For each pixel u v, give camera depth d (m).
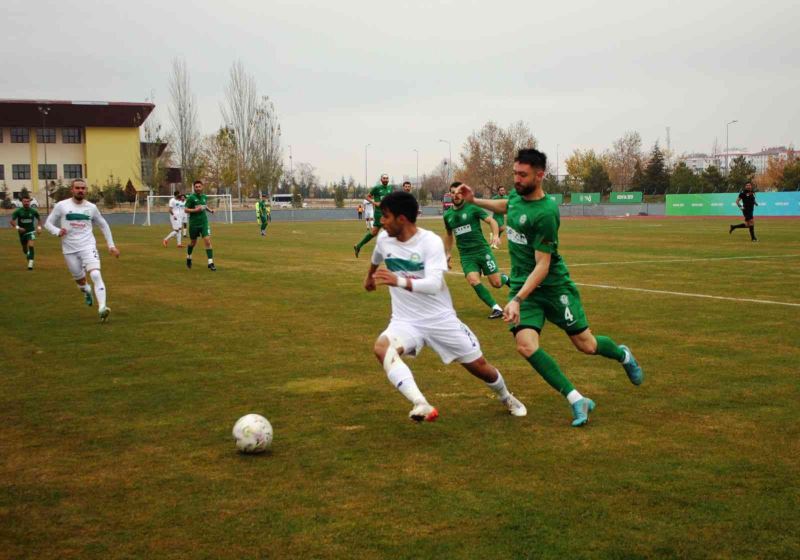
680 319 10.47
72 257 11.45
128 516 4.12
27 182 79.44
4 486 4.58
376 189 18.75
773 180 78.69
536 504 4.21
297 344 9.04
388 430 5.62
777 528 3.88
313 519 4.05
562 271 5.88
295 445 5.29
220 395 6.68
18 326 10.51
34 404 6.44
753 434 5.43
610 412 6.04
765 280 15.05
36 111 76.50
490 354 8.37
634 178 78.69
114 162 80.94
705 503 4.20
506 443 5.29
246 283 15.59
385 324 10.45
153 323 10.66
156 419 5.97
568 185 78.38
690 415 5.92
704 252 22.08
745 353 8.20
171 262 20.92
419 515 4.09
